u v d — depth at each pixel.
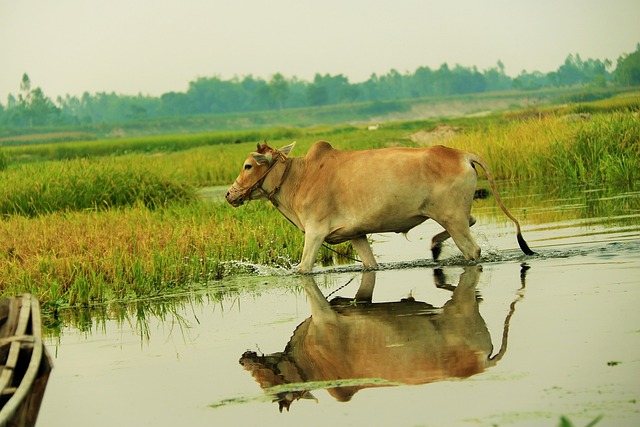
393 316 16.16
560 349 12.91
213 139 126.50
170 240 24.56
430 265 21.38
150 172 39.28
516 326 14.46
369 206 20.58
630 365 11.91
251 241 24.22
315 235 21.30
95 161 41.09
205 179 55.62
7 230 27.91
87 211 34.94
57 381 13.91
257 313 17.75
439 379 12.19
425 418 10.74
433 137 72.12
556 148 41.12
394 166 20.48
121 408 12.30
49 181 36.84
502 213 30.30
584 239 22.47
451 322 15.19
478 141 46.81
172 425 11.43
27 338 13.94
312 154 21.69
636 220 24.94
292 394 12.32
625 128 38.91
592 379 11.52
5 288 21.09
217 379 13.33
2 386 12.01
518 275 18.80
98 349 15.88
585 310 15.01
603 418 10.20
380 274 20.81
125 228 26.89
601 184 36.19
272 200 22.28
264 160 21.64
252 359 14.23
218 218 29.06
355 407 11.40
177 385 13.20
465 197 20.42
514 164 43.62
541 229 25.22
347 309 17.25
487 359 12.85
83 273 21.62
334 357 13.84
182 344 15.75
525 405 10.82
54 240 25.48
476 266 20.39
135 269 21.31
